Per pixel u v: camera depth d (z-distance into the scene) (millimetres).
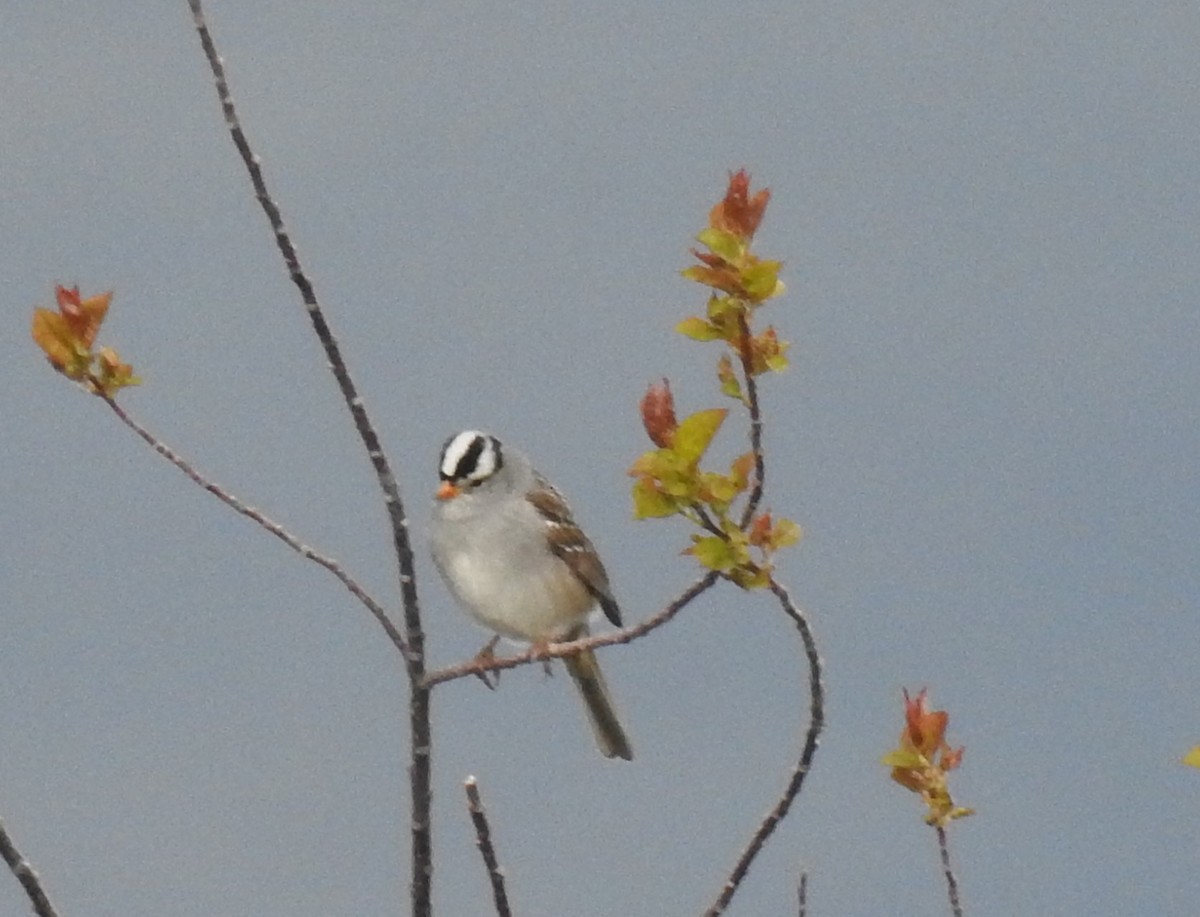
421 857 10117
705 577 8945
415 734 10109
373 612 10047
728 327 8508
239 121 9070
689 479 8398
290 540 10109
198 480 9734
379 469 9820
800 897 9328
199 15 8938
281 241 9266
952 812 9805
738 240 8625
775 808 9109
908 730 9938
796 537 8523
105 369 9781
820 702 8875
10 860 8766
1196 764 8375
